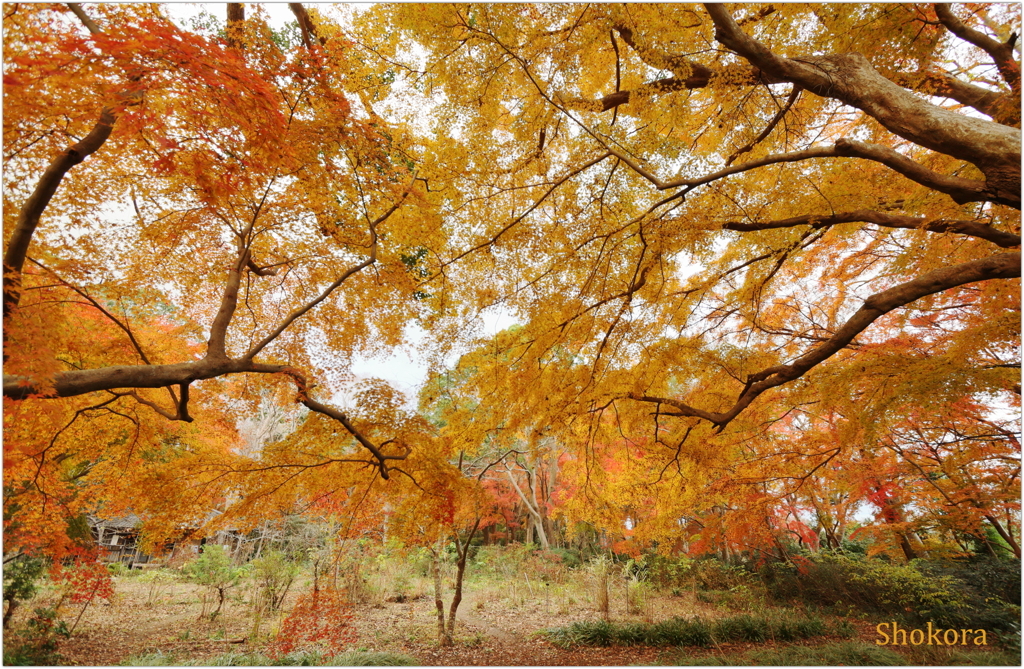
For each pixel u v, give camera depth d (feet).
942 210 13.94
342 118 14.43
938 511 26.20
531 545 52.75
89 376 10.09
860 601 34.83
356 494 18.95
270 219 16.03
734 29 12.15
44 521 15.53
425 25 14.15
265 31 12.69
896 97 11.89
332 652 18.02
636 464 24.82
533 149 15.42
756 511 27.32
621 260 17.10
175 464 15.72
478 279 18.11
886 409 15.06
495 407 19.27
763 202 14.51
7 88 8.55
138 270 15.83
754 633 28.37
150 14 10.61
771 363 18.79
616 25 13.62
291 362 18.38
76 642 24.22
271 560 33.55
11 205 11.89
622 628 28.43
